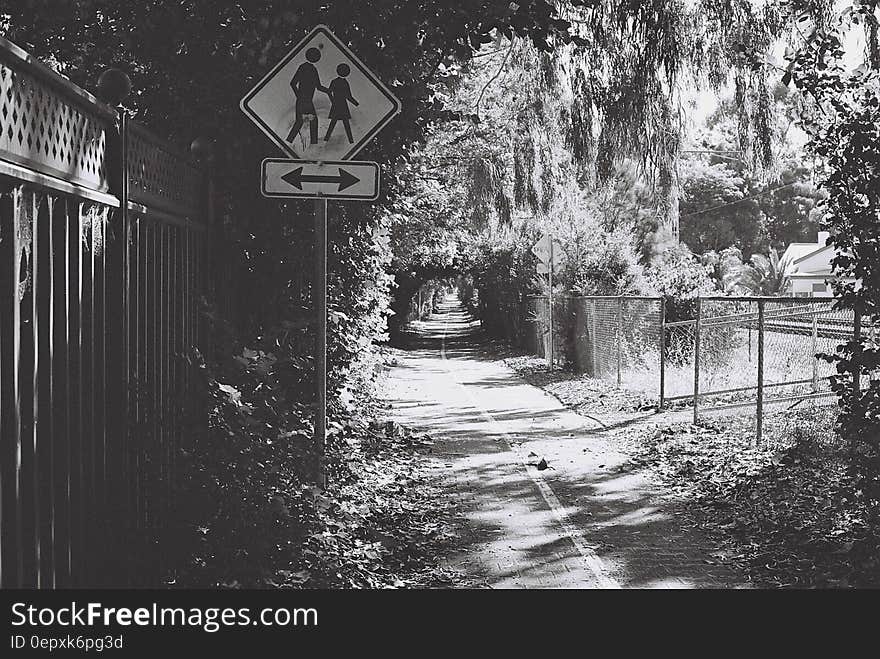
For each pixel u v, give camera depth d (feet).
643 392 63.16
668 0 38.32
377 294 48.21
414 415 58.03
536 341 113.80
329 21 25.57
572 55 40.88
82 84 25.25
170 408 20.01
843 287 24.32
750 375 56.70
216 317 21.97
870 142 23.57
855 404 23.29
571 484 35.63
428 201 87.71
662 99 39.91
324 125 22.79
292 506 20.89
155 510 17.74
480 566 24.34
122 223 16.29
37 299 12.75
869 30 33.04
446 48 26.50
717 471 36.24
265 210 27.20
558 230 91.76
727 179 220.64
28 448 12.21
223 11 25.27
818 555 24.48
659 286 76.64
